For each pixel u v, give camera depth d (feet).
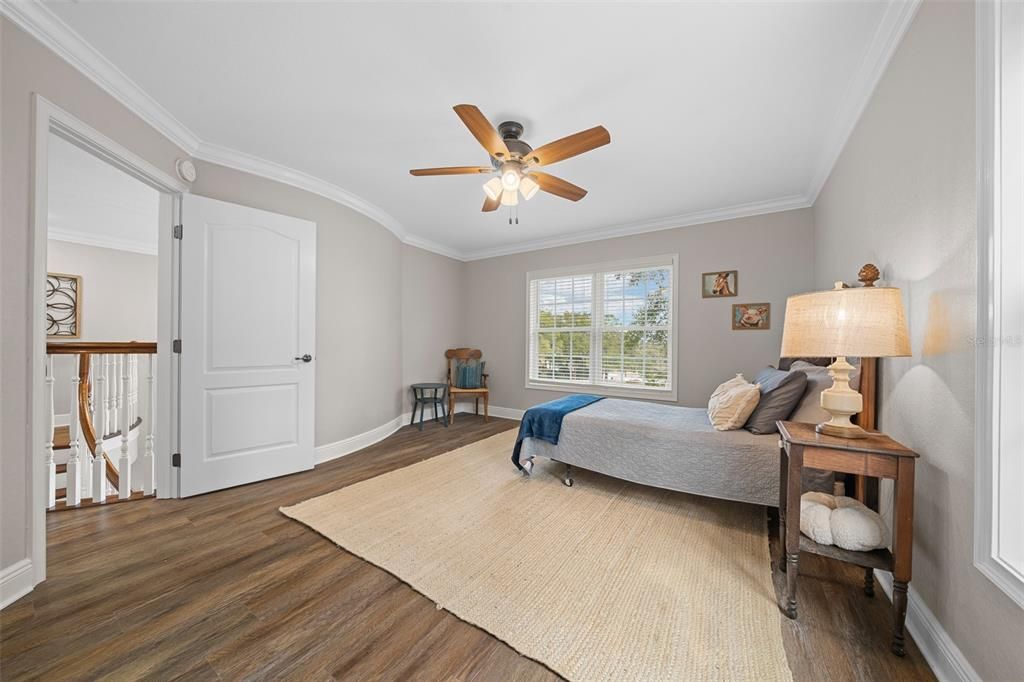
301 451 10.39
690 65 6.16
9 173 5.05
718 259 12.93
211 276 8.89
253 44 5.85
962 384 3.86
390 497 8.66
